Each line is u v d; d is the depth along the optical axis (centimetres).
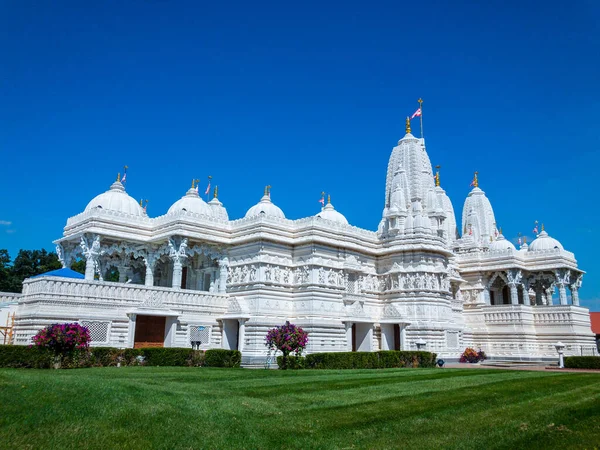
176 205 6088
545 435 1564
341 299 5562
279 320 5169
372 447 1457
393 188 6669
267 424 1650
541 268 7350
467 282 7562
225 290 5506
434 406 1991
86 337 3303
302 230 5628
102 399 1777
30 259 8788
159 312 4544
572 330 6544
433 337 5812
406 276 6091
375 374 3253
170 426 1550
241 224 5644
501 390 2427
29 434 1420
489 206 9688
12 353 3062
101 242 5491
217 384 2508
